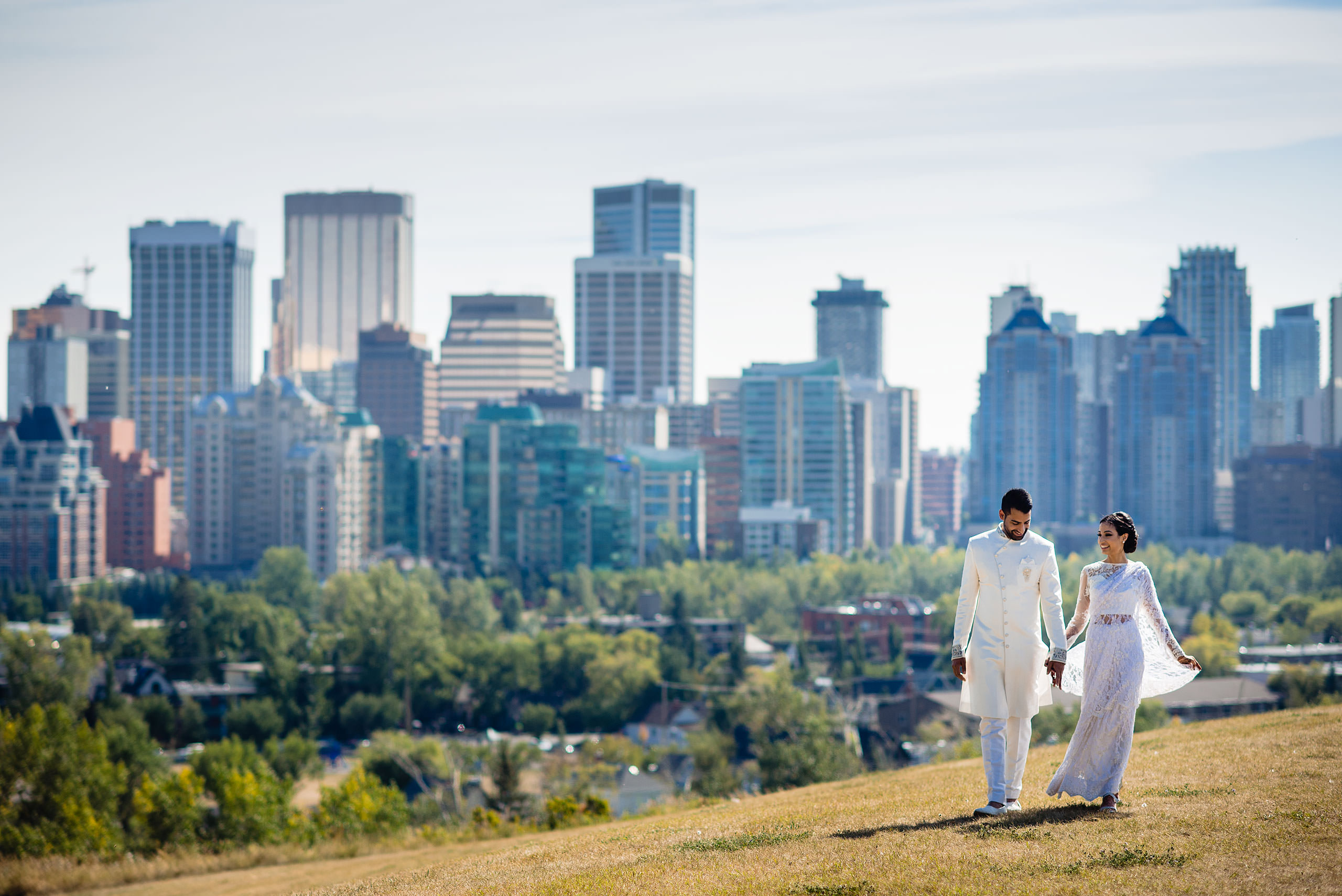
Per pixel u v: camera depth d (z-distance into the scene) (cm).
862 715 14350
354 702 16262
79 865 3669
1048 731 7869
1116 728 1627
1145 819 1546
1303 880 1259
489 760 9206
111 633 19375
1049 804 1722
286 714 15575
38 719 5891
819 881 1395
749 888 1390
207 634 18712
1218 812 1550
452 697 17612
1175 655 1662
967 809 1775
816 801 2361
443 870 1992
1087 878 1316
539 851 2075
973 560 1709
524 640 18750
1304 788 1666
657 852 1741
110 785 6019
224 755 9081
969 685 1714
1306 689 12256
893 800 2056
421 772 10312
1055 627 1655
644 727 16075
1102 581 1655
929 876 1369
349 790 5512
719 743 12431
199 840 5328
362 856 3669
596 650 17950
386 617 17188
